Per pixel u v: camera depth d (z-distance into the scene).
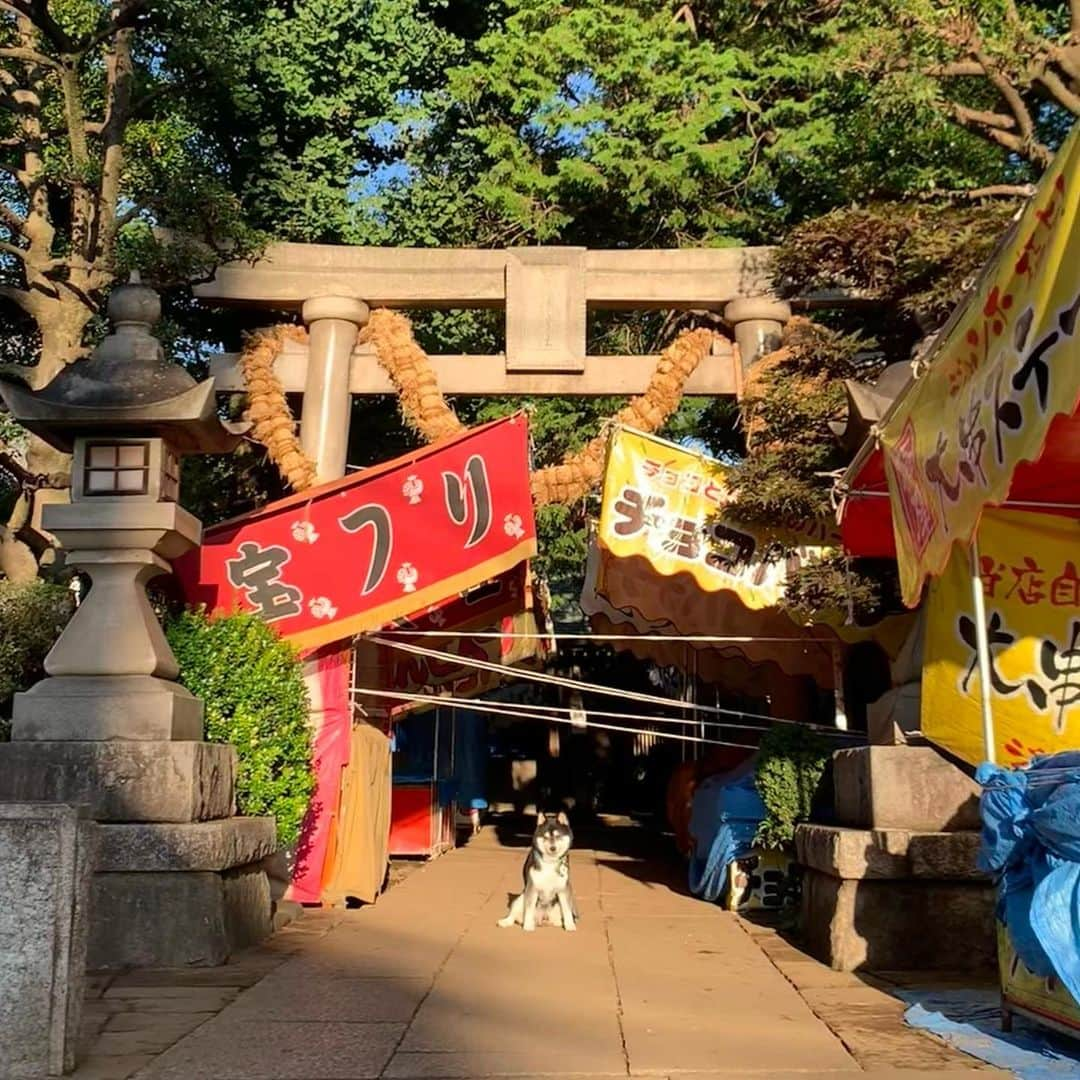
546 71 16.17
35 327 14.83
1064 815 4.56
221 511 16.03
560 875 8.70
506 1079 4.64
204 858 7.10
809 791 9.29
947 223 9.52
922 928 7.03
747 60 16.41
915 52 11.12
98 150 13.35
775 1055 4.98
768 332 11.24
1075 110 11.25
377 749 10.86
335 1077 4.68
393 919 9.17
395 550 9.88
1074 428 5.59
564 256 11.57
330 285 11.42
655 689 21.30
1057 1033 5.18
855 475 7.55
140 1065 4.88
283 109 16.09
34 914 4.77
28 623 9.45
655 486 11.16
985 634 6.08
